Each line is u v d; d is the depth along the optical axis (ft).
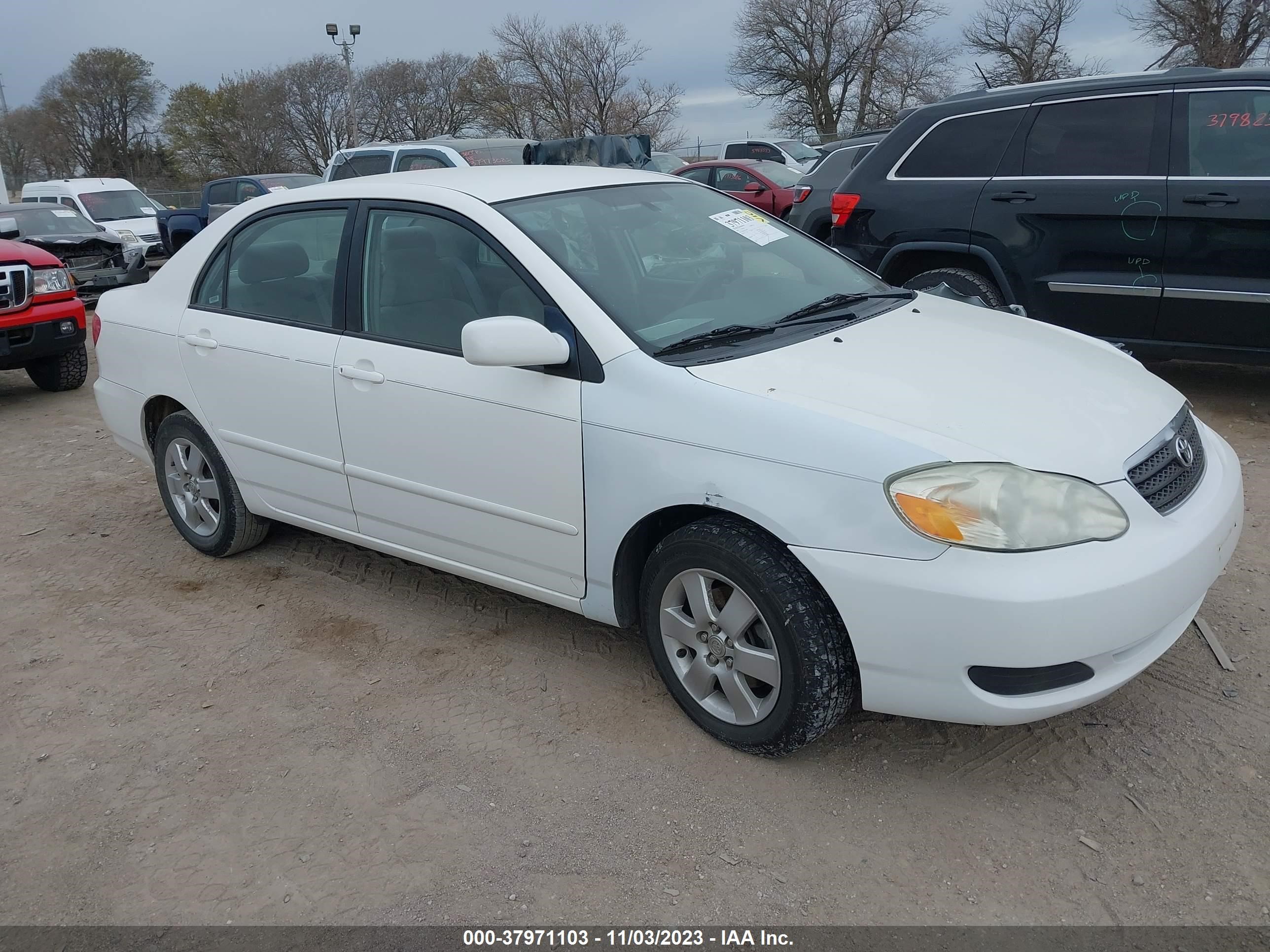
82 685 11.55
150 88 203.00
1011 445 8.21
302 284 12.41
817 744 9.70
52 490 18.69
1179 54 118.42
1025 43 148.66
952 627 7.86
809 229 24.54
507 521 10.61
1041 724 9.80
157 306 14.33
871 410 8.54
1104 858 8.09
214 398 13.41
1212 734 9.48
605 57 158.10
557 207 11.24
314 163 187.32
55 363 27.14
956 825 8.56
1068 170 18.84
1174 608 8.29
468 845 8.63
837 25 149.69
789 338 10.16
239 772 9.78
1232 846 8.13
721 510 9.18
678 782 9.27
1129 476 8.48
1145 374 10.48
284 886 8.27
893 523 7.98
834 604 8.33
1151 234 17.97
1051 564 7.79
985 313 11.98
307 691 11.19
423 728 10.35
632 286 10.46
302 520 13.19
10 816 9.34
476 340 9.14
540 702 10.68
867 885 7.95
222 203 58.80
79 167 205.87
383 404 11.27
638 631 12.01
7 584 14.46
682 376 9.16
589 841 8.59
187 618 13.09
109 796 9.53
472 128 176.35
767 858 8.29
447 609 12.92
